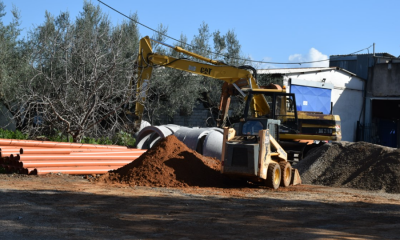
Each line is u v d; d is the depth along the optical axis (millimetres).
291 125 17922
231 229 7301
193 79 26422
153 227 7203
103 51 22031
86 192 10406
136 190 11102
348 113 33688
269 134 12844
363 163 15305
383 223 8297
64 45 18359
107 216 7906
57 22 23875
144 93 20172
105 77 18141
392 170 14281
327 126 18906
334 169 15625
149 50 21031
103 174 13852
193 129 19578
